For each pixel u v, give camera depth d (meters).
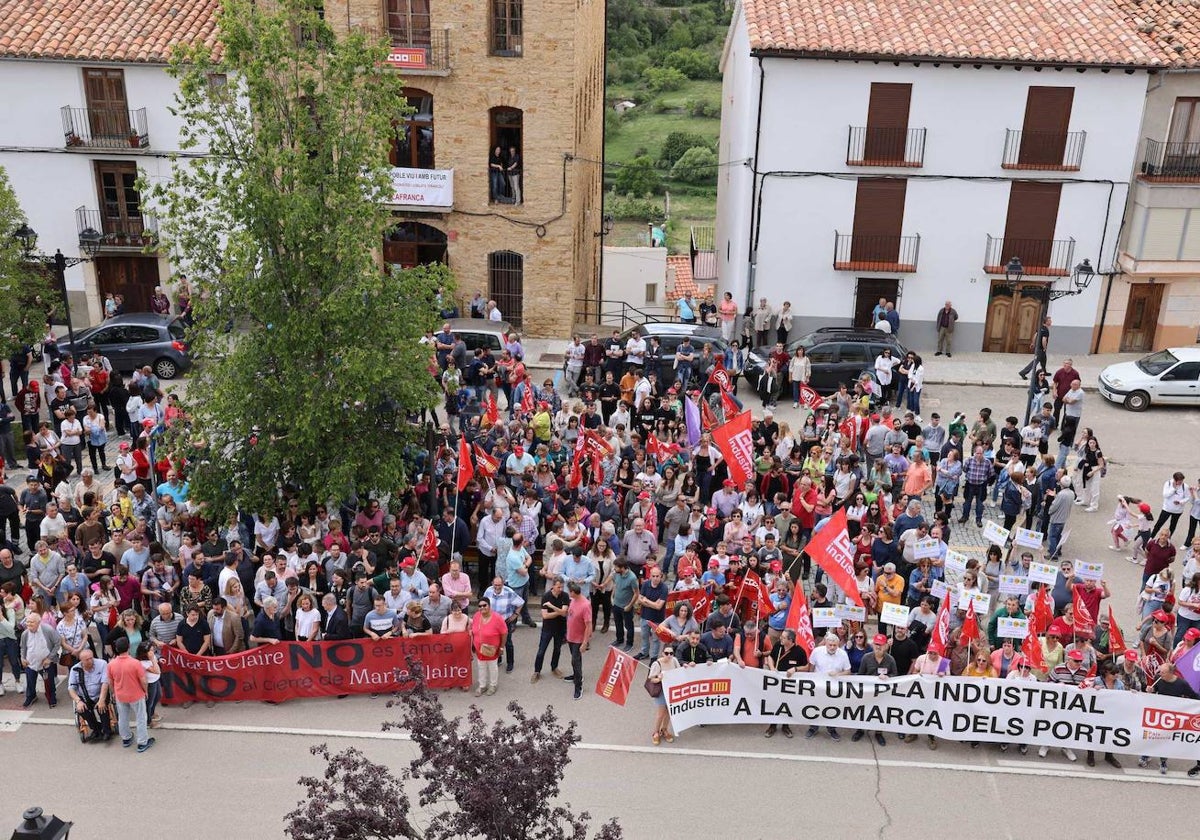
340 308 17.83
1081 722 15.04
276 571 16.86
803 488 19.30
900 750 15.38
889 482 20.77
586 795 14.16
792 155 30.23
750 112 30.22
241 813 13.73
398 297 19.02
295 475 18.94
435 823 10.15
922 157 29.95
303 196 17.69
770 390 27.38
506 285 31.94
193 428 18.31
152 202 31.41
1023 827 13.77
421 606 16.34
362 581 16.36
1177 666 15.16
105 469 23.59
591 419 22.73
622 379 26.02
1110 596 19.22
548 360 30.27
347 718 15.91
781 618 16.31
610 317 41.25
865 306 31.59
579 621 16.02
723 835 13.47
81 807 13.82
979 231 30.64
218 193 17.95
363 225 18.39
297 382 18.12
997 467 22.31
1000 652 15.43
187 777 14.46
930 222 30.64
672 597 16.73
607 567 17.64
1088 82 29.25
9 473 23.42
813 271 31.27
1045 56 28.77
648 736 15.49
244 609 16.55
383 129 18.47
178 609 17.59
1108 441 25.97
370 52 18.30
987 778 14.77
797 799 14.21
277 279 18.17
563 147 30.27
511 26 29.59
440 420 26.52
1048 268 30.72
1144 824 13.88
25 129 30.92
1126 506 20.86
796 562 17.61
